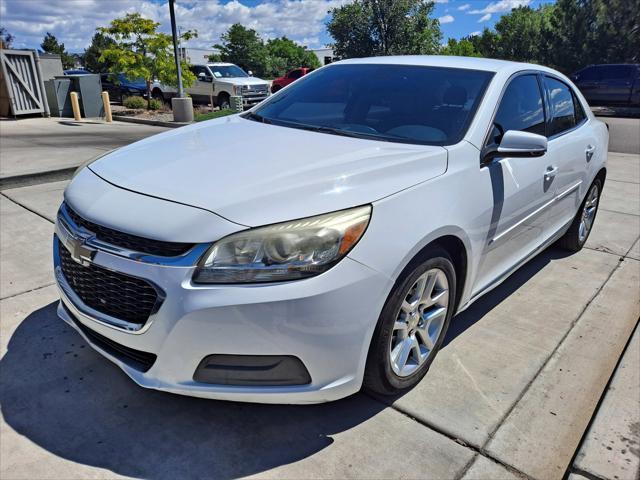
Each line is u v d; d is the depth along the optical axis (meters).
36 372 2.66
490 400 2.56
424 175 2.43
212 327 1.94
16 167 6.96
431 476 2.09
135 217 2.07
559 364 2.89
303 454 2.19
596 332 3.26
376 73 3.43
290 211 2.03
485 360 2.91
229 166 2.36
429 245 2.37
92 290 2.22
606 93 19.89
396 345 2.42
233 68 19.45
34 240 4.47
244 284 1.93
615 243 4.95
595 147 4.34
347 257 2.02
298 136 2.83
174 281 1.95
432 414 2.45
